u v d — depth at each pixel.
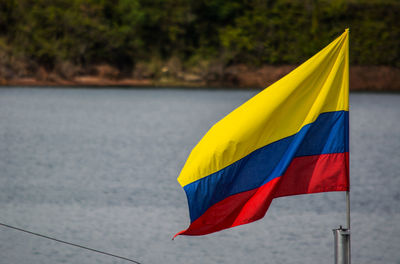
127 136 144.00
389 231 53.84
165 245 47.72
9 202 64.31
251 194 24.56
